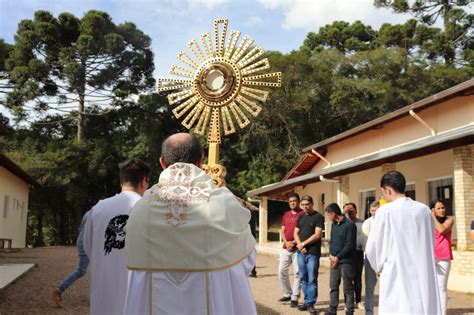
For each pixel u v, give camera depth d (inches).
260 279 459.8
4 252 728.3
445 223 260.1
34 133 1375.5
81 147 1302.9
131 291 99.9
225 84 258.5
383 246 177.6
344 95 1323.8
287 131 1396.4
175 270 97.8
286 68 1350.9
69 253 734.5
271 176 1323.8
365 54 1435.8
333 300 276.1
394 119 669.3
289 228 330.3
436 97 565.9
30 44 1285.7
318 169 913.5
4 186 862.5
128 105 1386.6
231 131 256.8
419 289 171.3
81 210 1405.0
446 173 567.8
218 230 99.1
